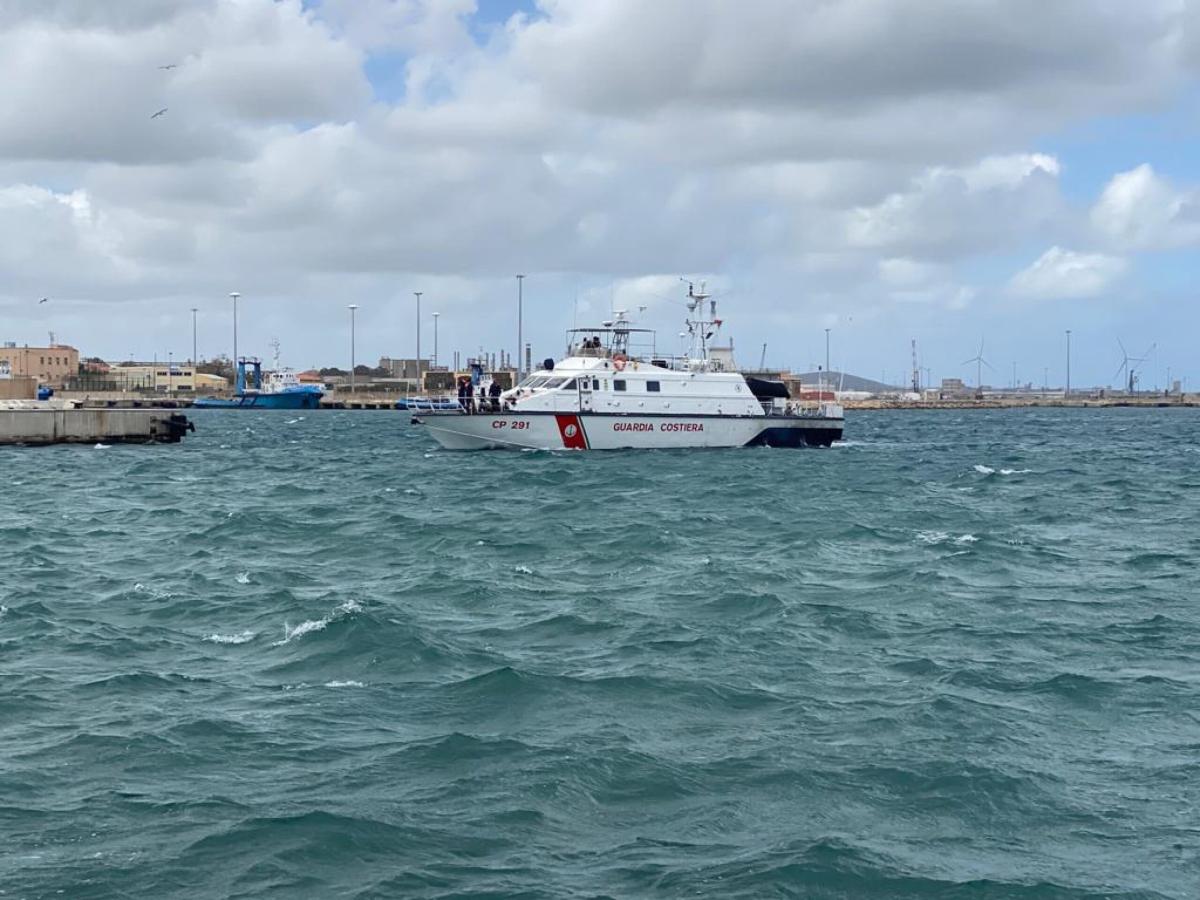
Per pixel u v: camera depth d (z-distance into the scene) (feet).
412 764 58.59
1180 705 68.85
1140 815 53.36
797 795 55.36
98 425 313.73
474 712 66.80
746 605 95.61
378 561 121.60
